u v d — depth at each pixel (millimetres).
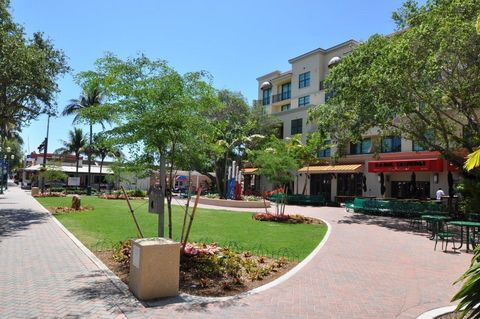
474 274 3867
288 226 16234
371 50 19859
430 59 15500
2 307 5336
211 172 46688
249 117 39750
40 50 18109
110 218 17000
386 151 31500
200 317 5117
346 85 20312
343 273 7871
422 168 27203
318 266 8469
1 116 19906
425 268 8625
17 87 17688
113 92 7578
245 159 39062
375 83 17188
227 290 6469
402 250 11039
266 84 48156
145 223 15625
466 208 19469
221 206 27594
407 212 21047
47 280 6785
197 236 12562
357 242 12297
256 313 5336
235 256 8406
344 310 5574
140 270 5836
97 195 36688
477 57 15523
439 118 19266
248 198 29672
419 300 6148
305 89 41281
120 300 5742
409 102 16906
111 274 7223
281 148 21062
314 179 38375
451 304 5953
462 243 12086
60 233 12492
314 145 31922
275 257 9375
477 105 16969
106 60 7672
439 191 25203
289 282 7047
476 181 19688
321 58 40062
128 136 7602
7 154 51812
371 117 19031
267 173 18891
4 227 13781
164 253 6012
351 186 34531
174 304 5641
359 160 33406
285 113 42406
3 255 8883
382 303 5949
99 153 46531
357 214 23344
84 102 44438
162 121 7344
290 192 40500
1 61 15188
